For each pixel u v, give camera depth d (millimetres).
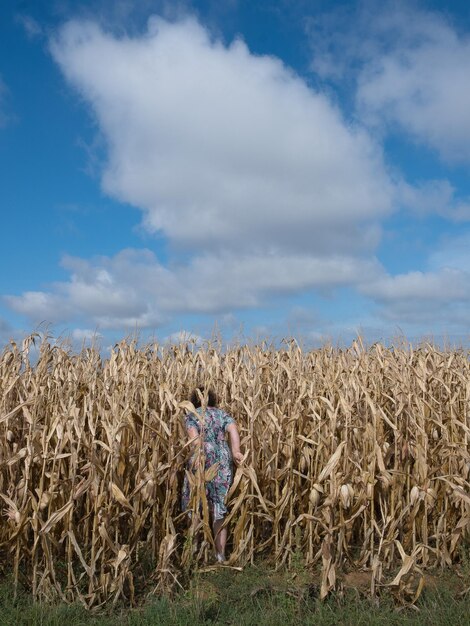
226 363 9062
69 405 6930
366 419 7902
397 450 7945
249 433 7672
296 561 7117
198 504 7133
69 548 6480
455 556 7645
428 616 6242
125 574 6469
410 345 9492
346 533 7586
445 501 7758
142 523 6797
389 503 7934
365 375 8492
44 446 6730
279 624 6109
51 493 6566
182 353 9461
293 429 7980
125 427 6840
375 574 6766
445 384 8508
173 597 6676
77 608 6238
